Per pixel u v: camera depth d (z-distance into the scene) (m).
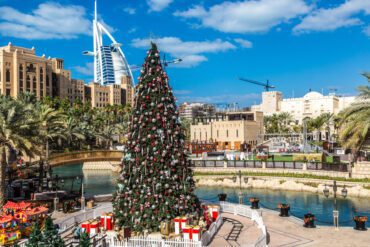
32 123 30.08
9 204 23.97
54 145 74.12
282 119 161.00
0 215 22.73
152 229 20.34
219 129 108.12
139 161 21.22
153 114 21.48
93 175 70.56
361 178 43.25
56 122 48.47
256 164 54.25
